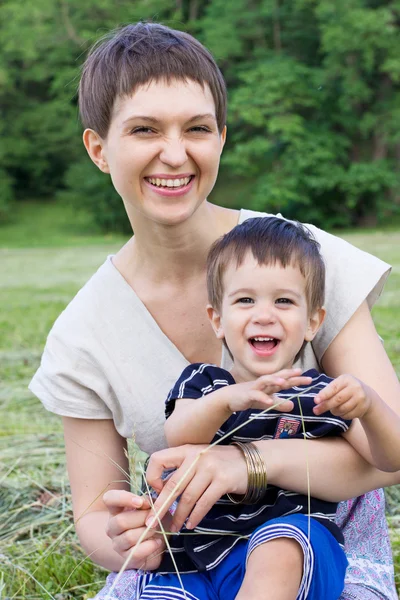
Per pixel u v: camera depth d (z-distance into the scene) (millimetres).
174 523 1995
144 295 2375
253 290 2105
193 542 2031
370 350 2285
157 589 2023
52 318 8125
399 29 24766
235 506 2082
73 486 2428
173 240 2258
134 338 2355
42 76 29438
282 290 2100
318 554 1864
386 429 1928
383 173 24438
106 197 26141
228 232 2264
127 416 2371
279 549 1850
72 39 28000
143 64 2146
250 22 27047
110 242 23688
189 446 2018
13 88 30734
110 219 26250
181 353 2363
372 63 24000
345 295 2295
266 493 2088
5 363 5828
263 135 26062
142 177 2174
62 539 2986
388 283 10062
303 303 2137
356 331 2303
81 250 20719
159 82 2137
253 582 1821
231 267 2152
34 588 2701
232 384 2123
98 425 2441
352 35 23797
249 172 25625
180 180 2164
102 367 2350
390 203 25375
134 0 27734
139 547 1965
